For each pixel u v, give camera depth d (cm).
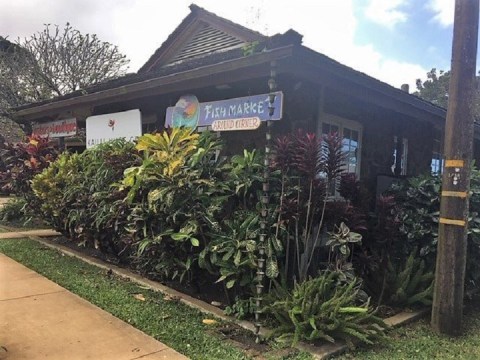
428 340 432
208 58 667
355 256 540
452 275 450
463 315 527
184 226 489
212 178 526
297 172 492
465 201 450
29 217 977
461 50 443
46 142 933
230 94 691
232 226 482
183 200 503
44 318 434
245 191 499
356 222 510
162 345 384
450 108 450
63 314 447
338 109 725
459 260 451
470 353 406
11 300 483
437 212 555
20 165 920
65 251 743
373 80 581
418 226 551
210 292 543
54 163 806
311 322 389
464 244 454
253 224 470
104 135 842
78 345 376
